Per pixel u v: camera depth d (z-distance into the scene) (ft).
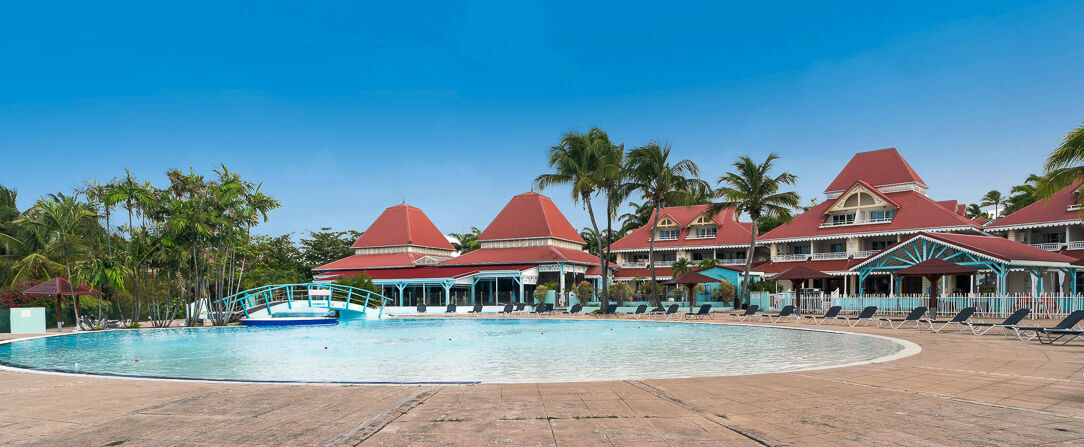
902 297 103.81
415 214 211.61
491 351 58.80
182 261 97.35
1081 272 132.36
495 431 21.54
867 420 22.94
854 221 168.25
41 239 107.96
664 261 196.13
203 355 56.85
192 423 23.13
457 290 186.80
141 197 93.50
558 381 32.76
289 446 19.84
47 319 96.63
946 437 20.30
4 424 23.20
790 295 122.11
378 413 24.66
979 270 98.68
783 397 27.71
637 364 47.65
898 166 173.06
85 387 31.96
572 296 153.99
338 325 104.47
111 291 116.37
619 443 19.89
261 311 112.88
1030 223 139.85
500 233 191.52
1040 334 59.52
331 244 237.25
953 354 45.37
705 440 20.17
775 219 229.86
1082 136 67.77
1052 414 23.81
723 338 71.15
